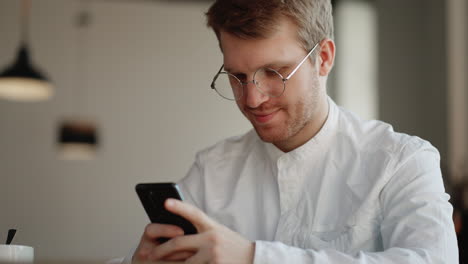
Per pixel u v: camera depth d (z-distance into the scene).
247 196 1.37
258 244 0.90
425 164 1.17
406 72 5.02
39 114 5.45
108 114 5.53
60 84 5.49
